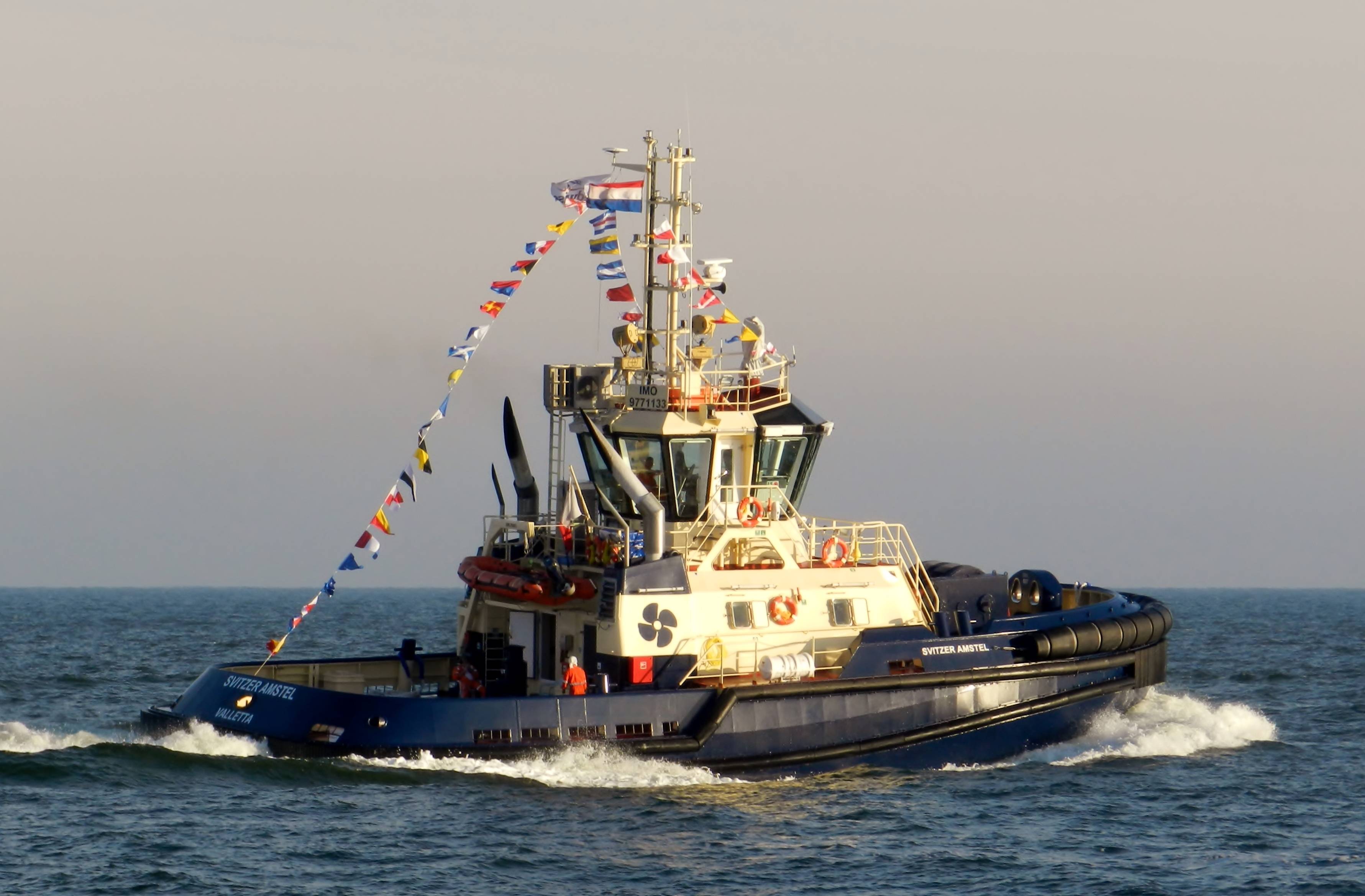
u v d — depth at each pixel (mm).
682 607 99625
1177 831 95812
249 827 88188
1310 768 119938
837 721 102000
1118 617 117375
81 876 80125
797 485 109312
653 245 105625
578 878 80625
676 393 104250
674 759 97375
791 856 85688
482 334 102000
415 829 87875
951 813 96938
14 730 115000
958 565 116188
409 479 100500
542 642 106250
